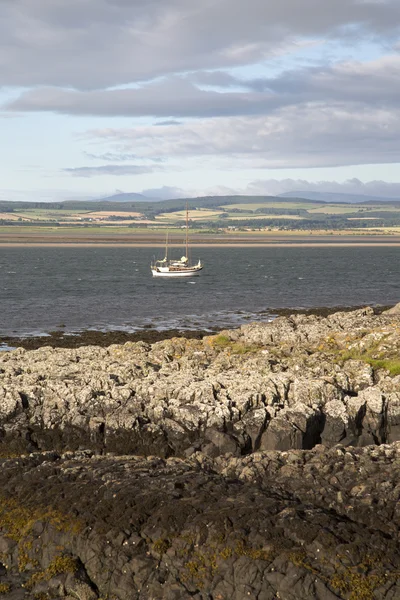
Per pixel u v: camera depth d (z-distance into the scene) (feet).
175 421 126.00
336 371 153.28
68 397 134.72
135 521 83.97
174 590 75.82
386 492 90.94
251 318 315.99
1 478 98.84
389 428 129.49
